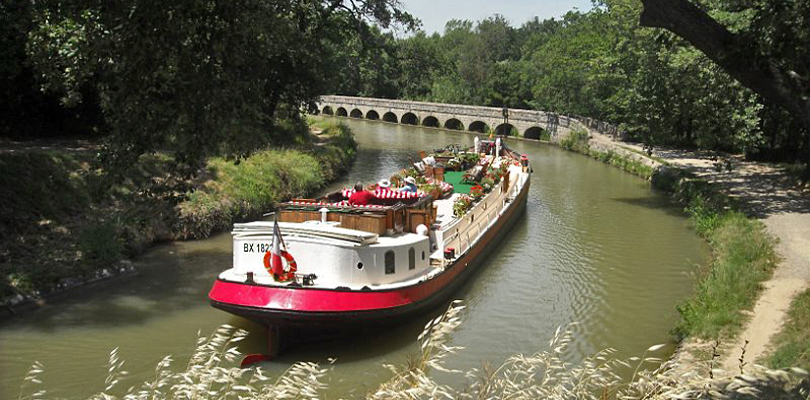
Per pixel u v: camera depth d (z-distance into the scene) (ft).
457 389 34.04
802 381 20.51
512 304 49.19
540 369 36.45
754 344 35.17
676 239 69.10
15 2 71.87
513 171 89.76
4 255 48.83
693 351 35.73
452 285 49.44
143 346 39.58
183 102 30.71
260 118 34.96
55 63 64.34
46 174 59.67
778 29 26.84
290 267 39.96
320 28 107.86
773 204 76.13
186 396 20.62
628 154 125.29
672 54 79.10
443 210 61.00
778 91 26.17
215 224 67.31
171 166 33.37
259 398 20.29
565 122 170.40
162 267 55.11
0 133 76.28
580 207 86.48
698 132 87.45
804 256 52.70
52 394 33.50
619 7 112.98
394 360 38.96
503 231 68.33
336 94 277.23
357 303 39.01
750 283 45.11
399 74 277.03
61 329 41.78
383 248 41.93
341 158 112.88
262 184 79.00
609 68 137.49
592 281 54.80
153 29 29.30
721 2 74.13
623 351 40.14
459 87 262.06
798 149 110.52
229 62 31.19
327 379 36.22
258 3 32.32
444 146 156.25
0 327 41.75
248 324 43.62
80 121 84.23
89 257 52.13
